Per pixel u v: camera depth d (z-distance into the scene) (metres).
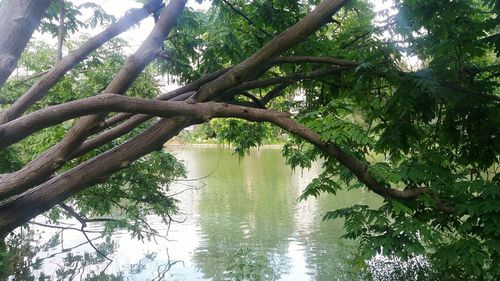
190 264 7.69
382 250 3.20
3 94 5.07
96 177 2.21
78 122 2.10
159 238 9.50
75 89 6.01
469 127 3.75
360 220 3.19
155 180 7.52
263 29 4.49
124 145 2.32
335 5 2.52
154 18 2.50
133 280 6.99
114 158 2.27
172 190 15.39
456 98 3.47
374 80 4.14
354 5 4.92
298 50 3.88
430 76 3.36
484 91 3.65
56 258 8.20
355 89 3.71
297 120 3.10
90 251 8.65
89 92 5.84
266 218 11.08
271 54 2.58
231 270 7.12
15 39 1.71
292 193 14.71
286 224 10.38
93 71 6.09
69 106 1.81
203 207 12.61
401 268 6.12
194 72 4.48
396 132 3.78
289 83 3.68
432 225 3.40
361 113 4.68
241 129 6.18
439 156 3.82
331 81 4.23
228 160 26.31
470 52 3.39
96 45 2.22
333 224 10.27
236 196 14.32
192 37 4.41
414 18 3.54
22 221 2.03
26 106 2.05
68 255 8.38
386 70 3.43
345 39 4.56
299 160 5.94
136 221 7.60
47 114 1.75
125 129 2.59
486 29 3.33
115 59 6.09
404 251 3.02
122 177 6.83
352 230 3.12
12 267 6.77
